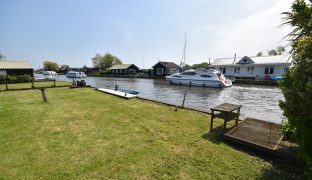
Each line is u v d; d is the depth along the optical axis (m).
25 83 23.77
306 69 2.70
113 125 5.84
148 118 6.67
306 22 3.23
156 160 3.68
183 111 7.82
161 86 25.75
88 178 3.12
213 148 4.19
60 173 3.24
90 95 12.60
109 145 4.35
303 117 2.78
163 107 8.63
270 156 3.82
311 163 2.75
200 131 5.28
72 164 3.52
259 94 17.80
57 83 23.77
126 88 23.06
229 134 4.62
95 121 6.27
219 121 6.29
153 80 38.75
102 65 78.88
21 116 6.86
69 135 4.96
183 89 21.97
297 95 2.83
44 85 20.48
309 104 2.64
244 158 3.76
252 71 31.66
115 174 3.22
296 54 2.99
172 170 3.35
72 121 6.25
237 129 4.98
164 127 5.64
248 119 5.85
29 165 3.48
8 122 6.09
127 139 4.71
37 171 3.29
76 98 11.23
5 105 8.95
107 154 3.91
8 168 3.38
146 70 55.47
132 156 3.83
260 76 30.72
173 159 3.72
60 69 86.50
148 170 3.34
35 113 7.34
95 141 4.57
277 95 17.16
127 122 6.17
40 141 4.55
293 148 3.86
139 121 6.29
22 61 31.95
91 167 3.43
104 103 9.60
